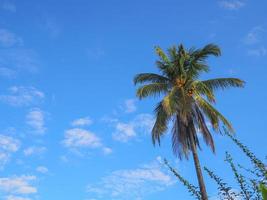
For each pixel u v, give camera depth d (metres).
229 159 14.87
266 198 5.91
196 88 32.50
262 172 13.24
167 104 30.62
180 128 31.55
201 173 30.61
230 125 31.84
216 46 32.78
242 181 14.51
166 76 33.50
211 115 31.83
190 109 31.38
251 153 13.62
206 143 31.66
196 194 18.98
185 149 31.22
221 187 15.41
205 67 33.25
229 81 32.47
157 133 31.88
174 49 33.53
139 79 33.62
